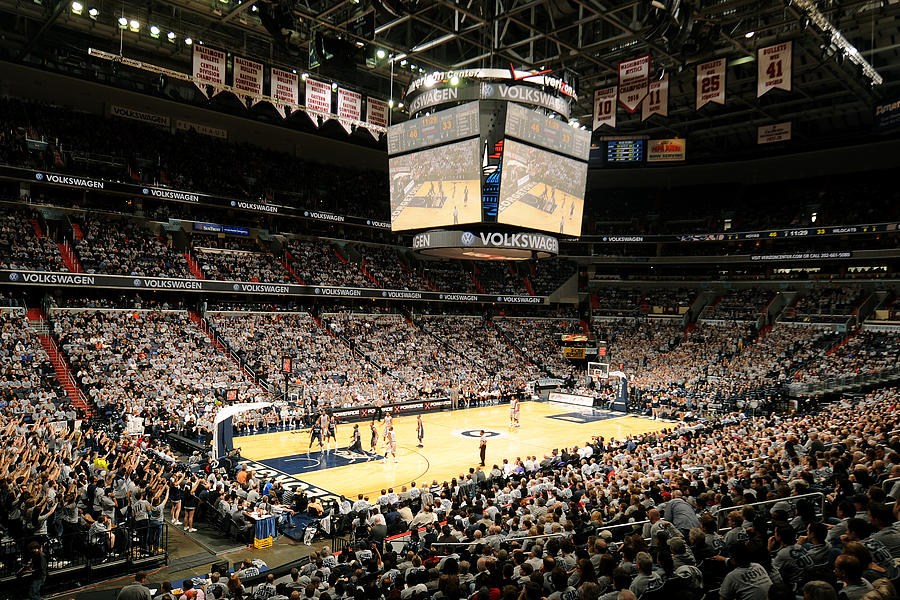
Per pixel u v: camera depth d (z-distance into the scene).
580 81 39.03
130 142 41.47
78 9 27.94
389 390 38.59
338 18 27.38
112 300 37.41
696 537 7.23
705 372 44.94
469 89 26.33
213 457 22.52
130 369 30.88
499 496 15.88
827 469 12.55
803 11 24.75
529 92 26.66
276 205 43.91
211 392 31.69
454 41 36.59
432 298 49.81
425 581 8.91
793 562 6.25
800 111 46.41
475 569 9.30
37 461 16.23
